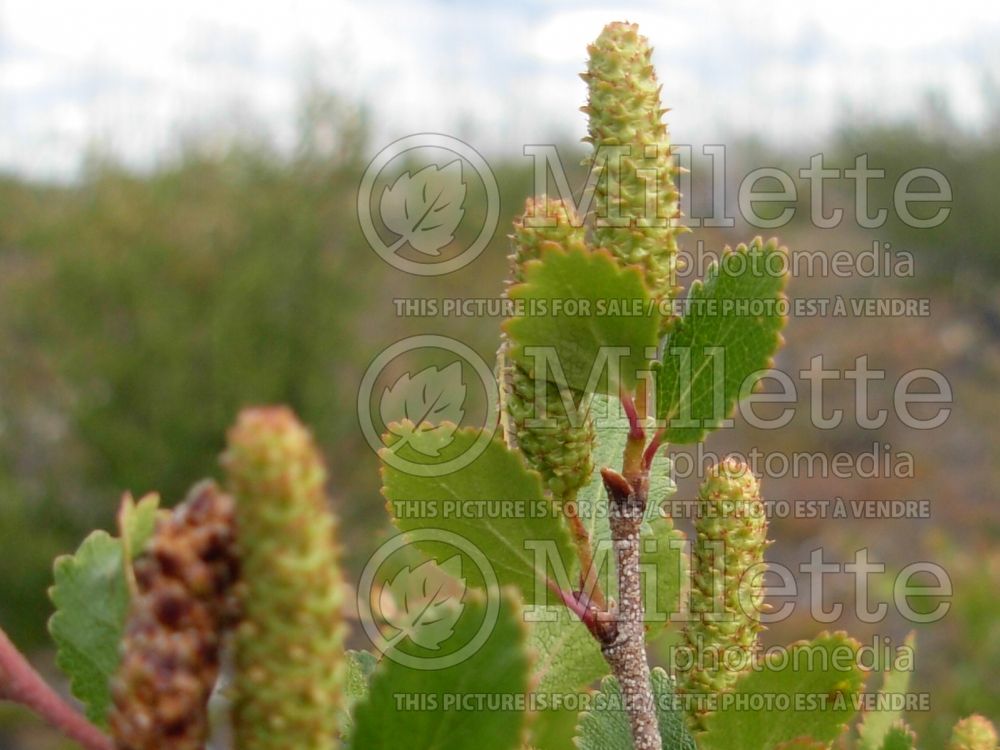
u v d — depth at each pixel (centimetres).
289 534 52
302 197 786
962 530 750
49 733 619
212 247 751
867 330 1084
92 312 733
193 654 53
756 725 85
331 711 54
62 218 755
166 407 719
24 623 700
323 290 760
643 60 87
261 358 738
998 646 538
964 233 1177
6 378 737
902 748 75
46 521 719
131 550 63
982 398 959
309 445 53
